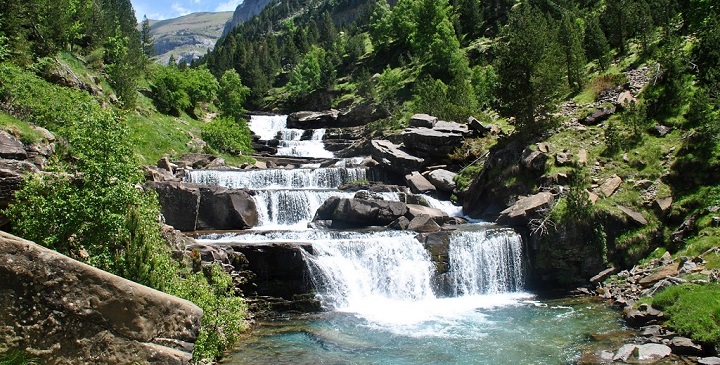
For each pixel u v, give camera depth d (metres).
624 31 50.72
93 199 16.45
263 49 140.25
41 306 6.60
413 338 20.20
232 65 125.75
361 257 27.00
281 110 102.94
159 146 46.03
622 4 52.03
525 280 29.48
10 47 38.44
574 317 22.61
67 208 16.28
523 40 38.81
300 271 25.42
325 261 26.05
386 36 114.62
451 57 83.62
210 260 23.56
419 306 25.69
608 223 28.53
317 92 99.44
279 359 17.75
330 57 119.25
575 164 33.12
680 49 39.38
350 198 34.81
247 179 40.75
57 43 50.03
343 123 78.81
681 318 18.97
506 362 17.34
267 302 24.78
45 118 27.92
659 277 24.52
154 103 58.00
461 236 28.67
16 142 20.62
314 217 34.56
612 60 49.84
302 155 62.66
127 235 15.70
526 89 38.44
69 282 6.71
